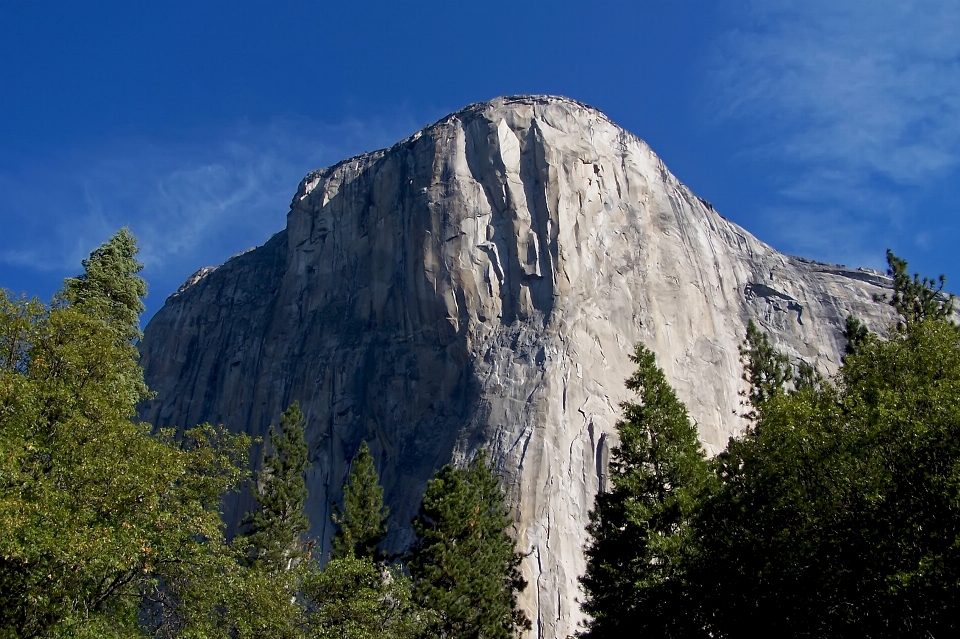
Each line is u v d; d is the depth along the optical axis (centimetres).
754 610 2769
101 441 2420
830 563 2544
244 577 2694
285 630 2705
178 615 2506
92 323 2723
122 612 2450
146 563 2367
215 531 2567
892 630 2461
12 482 2228
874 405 2755
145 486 2383
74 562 2148
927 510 2442
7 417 2358
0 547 2053
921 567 2289
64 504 2233
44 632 2198
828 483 2644
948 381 2598
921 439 2467
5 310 2612
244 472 2850
